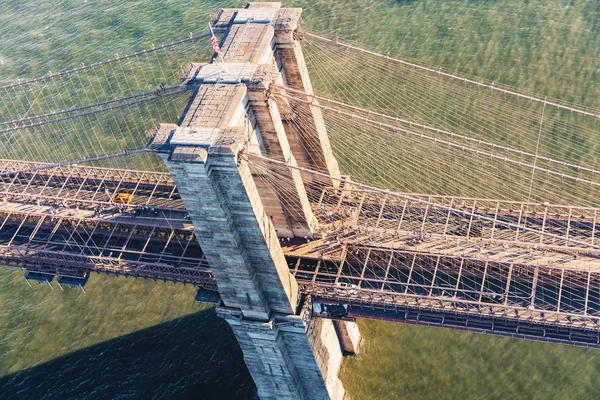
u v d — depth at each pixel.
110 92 184.75
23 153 175.62
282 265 109.62
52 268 135.25
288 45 109.44
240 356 138.00
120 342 143.38
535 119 159.00
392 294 110.06
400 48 180.62
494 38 178.25
